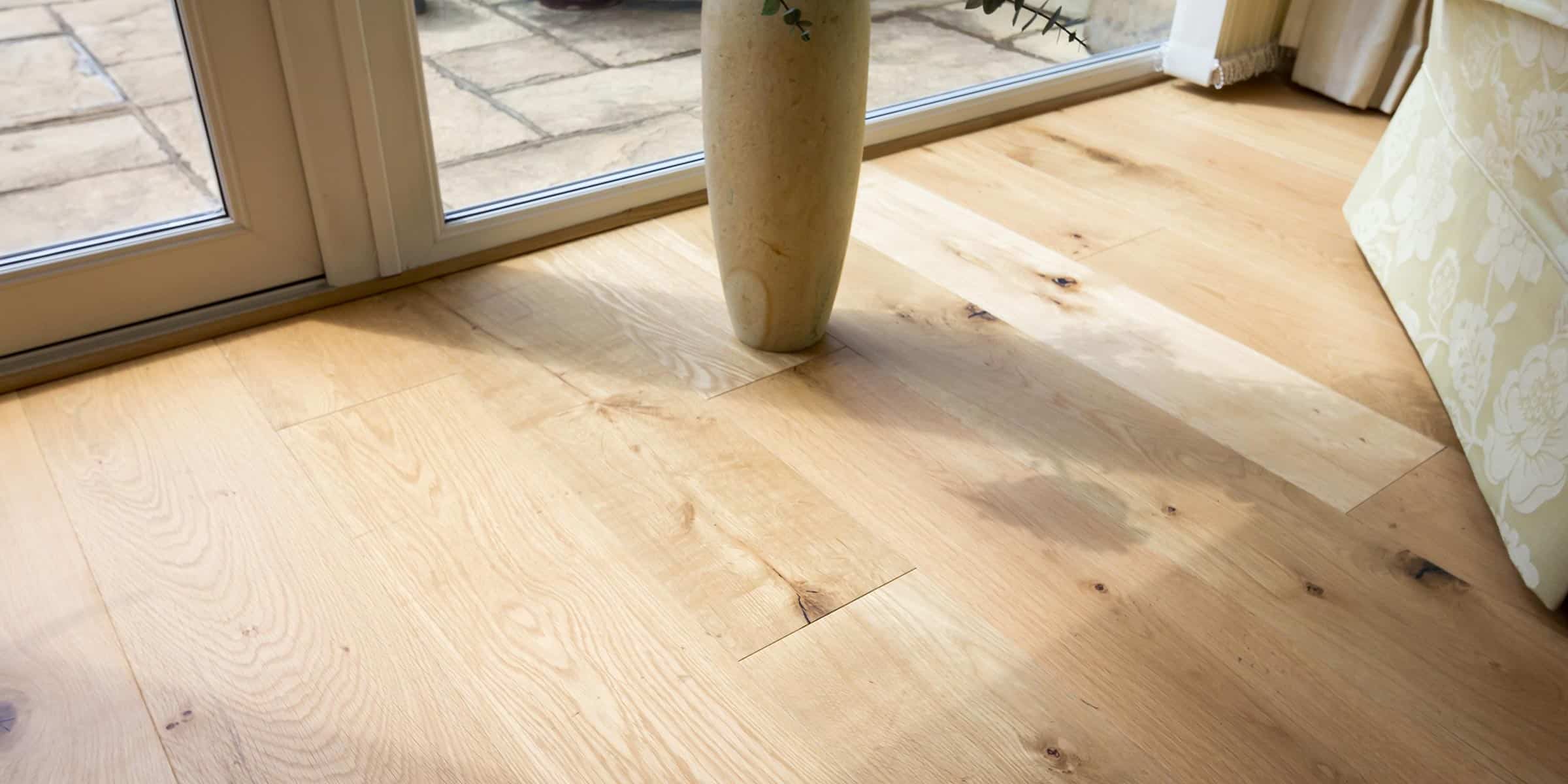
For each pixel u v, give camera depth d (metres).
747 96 1.25
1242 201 1.94
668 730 0.97
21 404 1.32
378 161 1.50
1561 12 1.20
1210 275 1.71
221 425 1.31
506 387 1.39
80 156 1.36
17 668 1.00
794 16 1.17
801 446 1.32
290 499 1.20
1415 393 1.46
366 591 1.09
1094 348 1.53
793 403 1.39
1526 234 1.29
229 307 1.48
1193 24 2.32
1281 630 1.09
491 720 0.97
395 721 0.97
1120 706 1.01
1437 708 1.02
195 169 1.42
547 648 1.04
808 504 1.23
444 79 1.82
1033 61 2.34
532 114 1.92
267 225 1.47
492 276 1.64
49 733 0.94
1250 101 2.37
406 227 1.58
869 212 1.85
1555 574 1.09
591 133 1.91
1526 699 1.03
